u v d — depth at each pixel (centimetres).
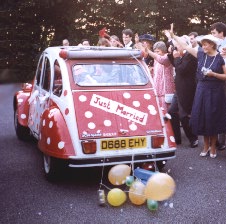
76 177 569
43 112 560
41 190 517
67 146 500
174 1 2092
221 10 2183
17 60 1920
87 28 2117
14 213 445
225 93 666
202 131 637
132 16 2066
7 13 1897
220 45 677
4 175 579
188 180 549
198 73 635
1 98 1353
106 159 499
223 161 638
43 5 1917
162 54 743
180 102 713
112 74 562
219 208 454
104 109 525
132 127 519
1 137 812
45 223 420
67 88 535
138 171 496
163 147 526
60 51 563
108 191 514
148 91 558
